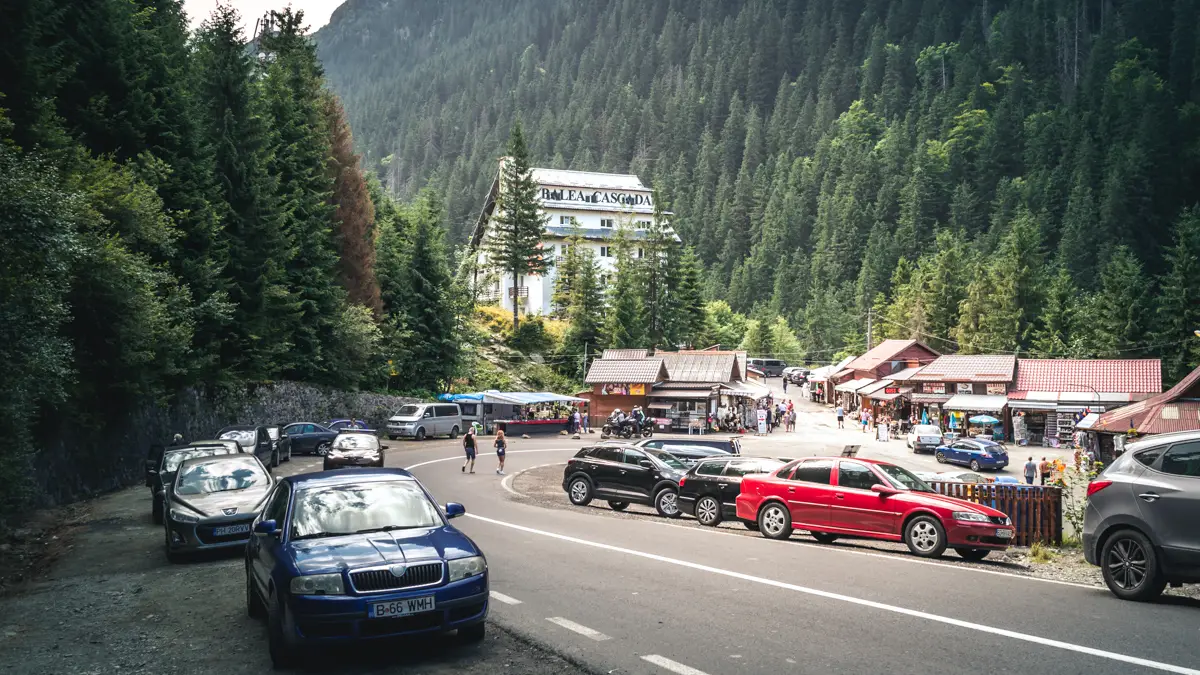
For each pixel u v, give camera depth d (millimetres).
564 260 105562
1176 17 188875
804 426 70312
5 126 16656
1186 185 134750
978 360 65062
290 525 7809
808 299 163250
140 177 30203
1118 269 74875
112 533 16781
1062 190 147250
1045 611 8836
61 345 17734
